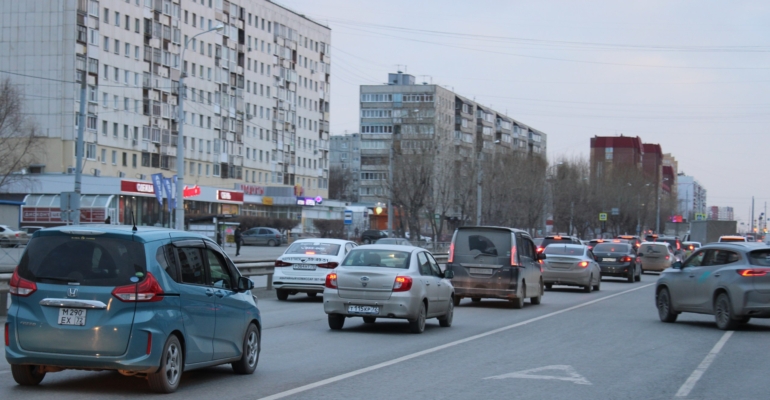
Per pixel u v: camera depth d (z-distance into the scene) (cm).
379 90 13650
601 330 1694
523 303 2273
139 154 8281
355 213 9994
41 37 7406
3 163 6178
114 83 7906
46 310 868
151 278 872
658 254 4684
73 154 7375
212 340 976
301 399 889
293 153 11400
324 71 12294
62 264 880
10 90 5941
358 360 1211
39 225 7012
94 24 7619
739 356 1309
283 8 11050
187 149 9019
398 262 1605
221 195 8675
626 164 12644
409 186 6556
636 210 11788
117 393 907
